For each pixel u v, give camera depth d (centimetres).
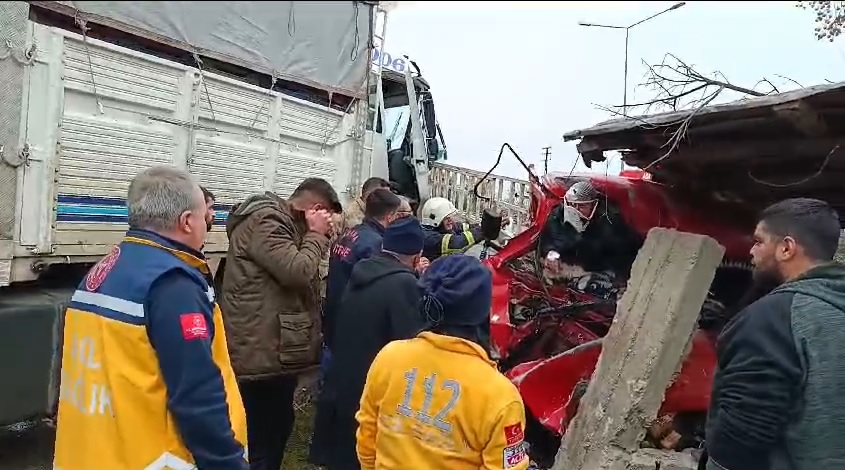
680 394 361
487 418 185
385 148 810
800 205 217
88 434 190
